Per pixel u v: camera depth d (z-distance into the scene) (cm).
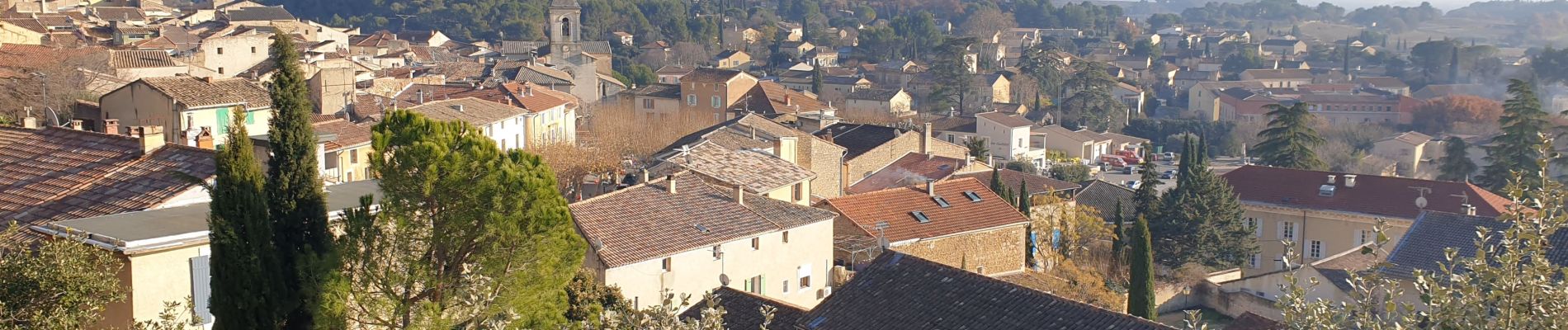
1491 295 1723
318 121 6681
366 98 8756
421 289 2761
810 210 5272
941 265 3647
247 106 5631
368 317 2789
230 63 11212
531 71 13850
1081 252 7212
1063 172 12306
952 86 16812
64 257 2431
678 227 4675
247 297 2655
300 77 2875
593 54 16612
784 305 3700
